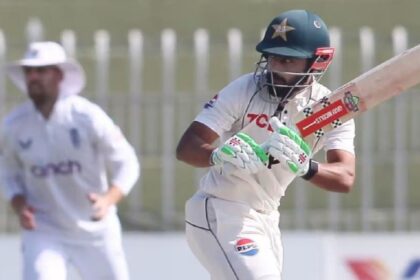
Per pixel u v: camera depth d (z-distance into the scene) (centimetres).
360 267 3092
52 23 4847
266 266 1708
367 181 3766
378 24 4891
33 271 2142
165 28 4900
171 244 3075
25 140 2188
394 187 3862
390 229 3769
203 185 1781
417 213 3825
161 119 3775
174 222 3794
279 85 1702
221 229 1738
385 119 3838
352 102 1634
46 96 2172
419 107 3816
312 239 3094
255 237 1734
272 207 1758
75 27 4853
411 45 3938
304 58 1684
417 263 3081
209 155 1709
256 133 1722
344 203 3925
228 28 4894
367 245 3094
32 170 2195
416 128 3838
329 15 4903
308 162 1634
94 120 2181
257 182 1725
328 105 1647
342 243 3094
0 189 3734
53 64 2169
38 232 2203
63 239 2211
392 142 3847
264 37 1719
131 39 3900
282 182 1719
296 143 1598
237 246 1722
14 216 3712
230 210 1738
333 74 3684
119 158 2223
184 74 4178
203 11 4941
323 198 3875
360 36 4103
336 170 1697
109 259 2236
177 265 3067
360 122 3881
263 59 1747
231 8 4944
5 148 2220
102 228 2227
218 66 4194
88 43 4297
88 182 2211
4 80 3872
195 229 1770
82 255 2223
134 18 4909
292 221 3778
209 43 4238
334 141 1741
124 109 3747
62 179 2194
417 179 4103
